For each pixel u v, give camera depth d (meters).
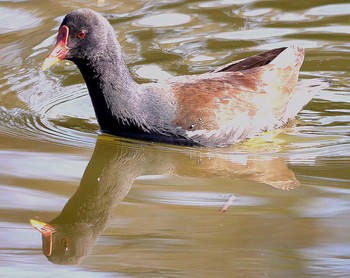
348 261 9.40
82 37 12.21
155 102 12.51
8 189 11.18
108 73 12.40
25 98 14.38
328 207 10.66
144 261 9.40
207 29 17.03
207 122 12.50
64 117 13.76
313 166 11.95
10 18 17.44
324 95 14.55
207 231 10.13
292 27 16.97
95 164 12.08
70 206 10.88
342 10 17.62
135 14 17.70
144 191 11.32
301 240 9.87
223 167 12.05
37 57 15.87
